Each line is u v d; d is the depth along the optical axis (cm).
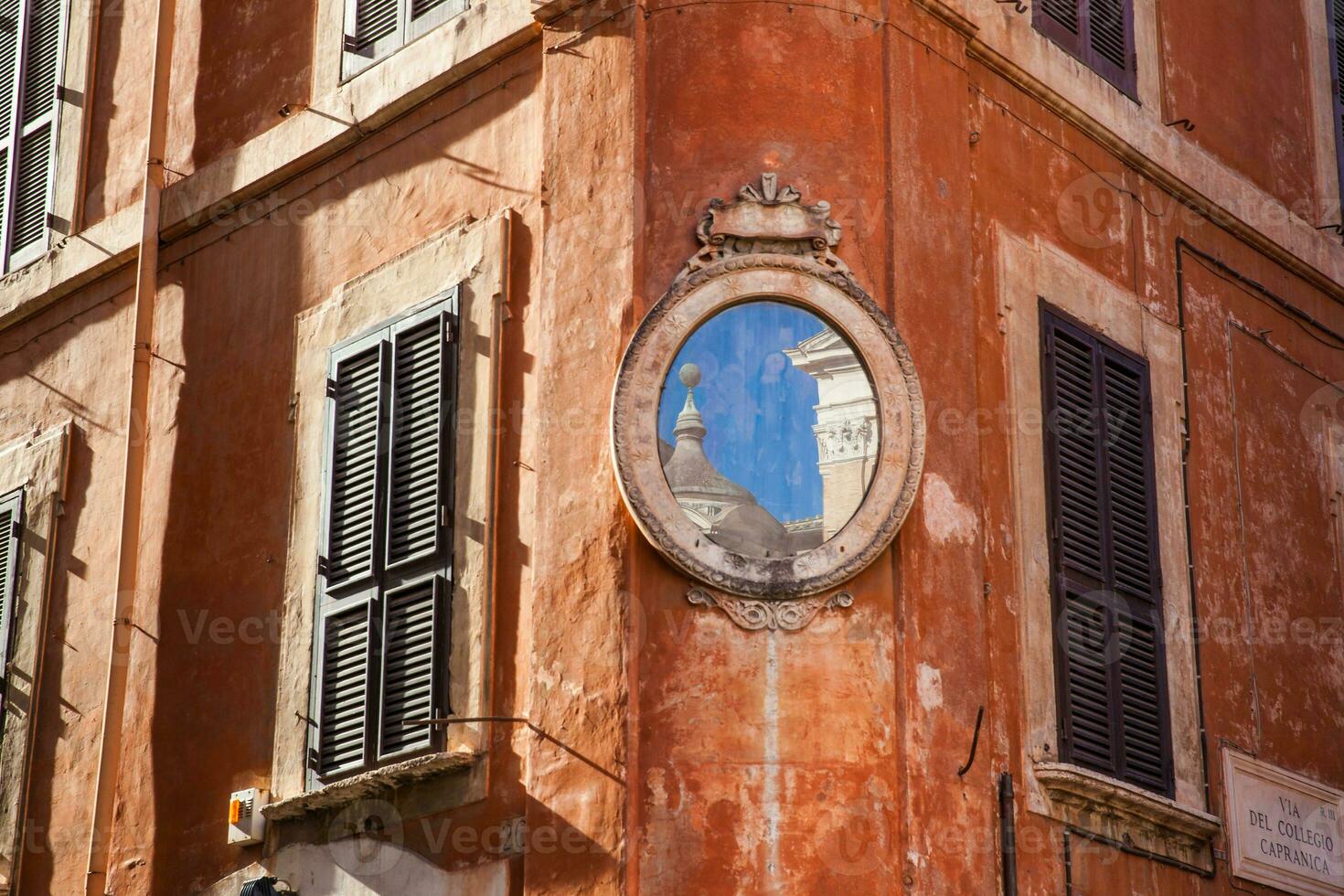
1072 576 1481
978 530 1410
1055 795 1406
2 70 1973
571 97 1467
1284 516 1689
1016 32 1573
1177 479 1595
